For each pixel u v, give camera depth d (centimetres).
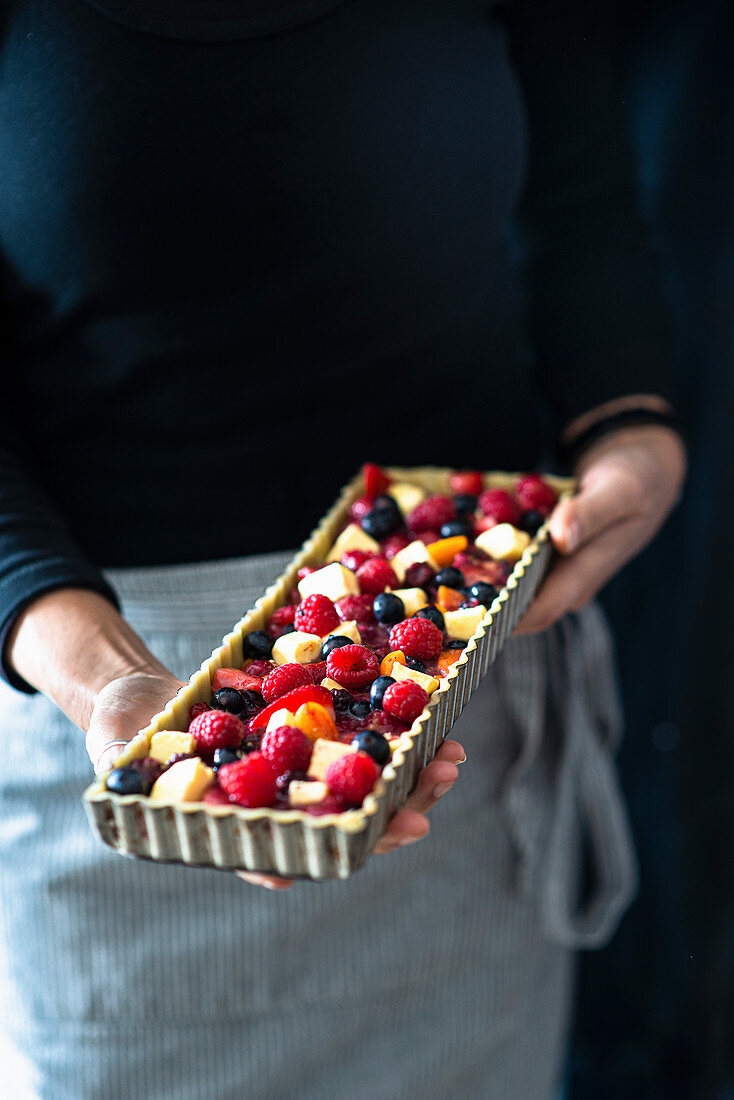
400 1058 208
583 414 195
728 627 276
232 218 156
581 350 197
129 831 104
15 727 183
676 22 261
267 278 162
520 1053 223
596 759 213
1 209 158
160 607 178
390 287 170
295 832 99
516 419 196
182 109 150
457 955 208
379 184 162
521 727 202
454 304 178
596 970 301
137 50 148
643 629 288
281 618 144
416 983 205
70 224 154
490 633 141
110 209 153
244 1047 195
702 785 286
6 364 174
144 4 147
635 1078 302
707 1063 295
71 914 184
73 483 176
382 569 153
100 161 150
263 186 155
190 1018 191
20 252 160
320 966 195
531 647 199
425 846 196
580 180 202
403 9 159
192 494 174
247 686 127
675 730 286
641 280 202
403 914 199
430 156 166
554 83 196
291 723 112
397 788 110
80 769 180
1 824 188
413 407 182
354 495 178
